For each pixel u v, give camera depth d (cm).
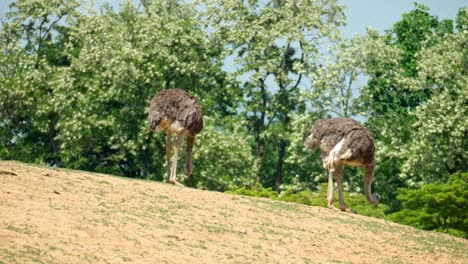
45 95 6506
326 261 2573
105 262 2139
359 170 6381
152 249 2328
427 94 6675
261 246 2584
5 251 2064
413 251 2891
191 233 2559
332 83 6219
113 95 6388
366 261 2666
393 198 6688
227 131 6525
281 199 3872
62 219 2397
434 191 4041
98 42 6612
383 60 6238
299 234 2798
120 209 2636
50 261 2062
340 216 3147
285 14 6756
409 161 5716
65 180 2845
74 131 6359
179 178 6181
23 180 2716
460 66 5881
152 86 6450
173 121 3322
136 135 6375
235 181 6306
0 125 6688
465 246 3091
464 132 5684
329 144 3234
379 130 6362
